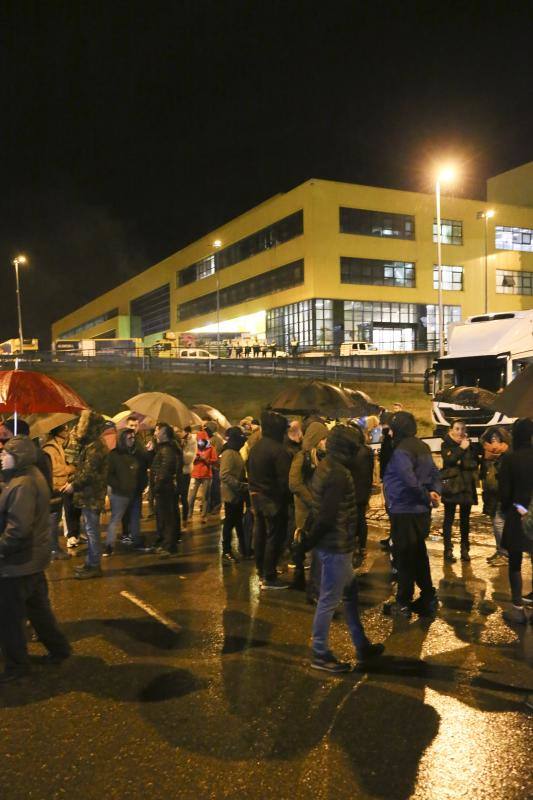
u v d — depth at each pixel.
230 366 39.66
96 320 110.94
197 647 5.51
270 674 4.93
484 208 61.50
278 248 58.59
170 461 9.17
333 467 5.03
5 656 4.88
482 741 3.91
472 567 8.28
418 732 4.02
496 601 6.81
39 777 3.56
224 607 6.66
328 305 54.31
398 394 35.00
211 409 14.41
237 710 4.32
